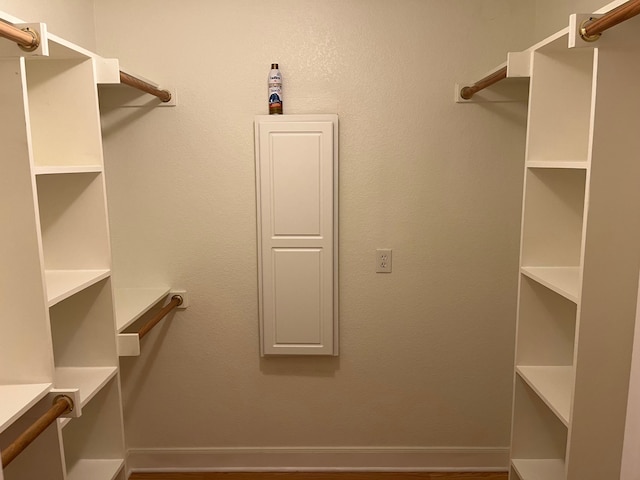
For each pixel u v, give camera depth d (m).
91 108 1.74
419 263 2.50
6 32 1.19
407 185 2.44
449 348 2.56
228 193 2.46
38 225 1.40
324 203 2.40
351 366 2.58
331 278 2.46
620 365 1.42
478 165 2.42
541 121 1.71
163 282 2.53
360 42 2.36
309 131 2.35
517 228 2.46
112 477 1.87
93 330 1.88
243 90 2.39
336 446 2.64
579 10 1.97
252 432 2.64
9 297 1.43
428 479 2.58
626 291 1.39
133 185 2.46
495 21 2.33
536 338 1.86
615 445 1.45
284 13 2.34
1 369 1.46
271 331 2.51
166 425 2.63
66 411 1.45
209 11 2.35
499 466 2.63
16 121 1.35
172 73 2.38
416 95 2.38
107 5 2.35
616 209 1.36
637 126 1.34
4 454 1.16
